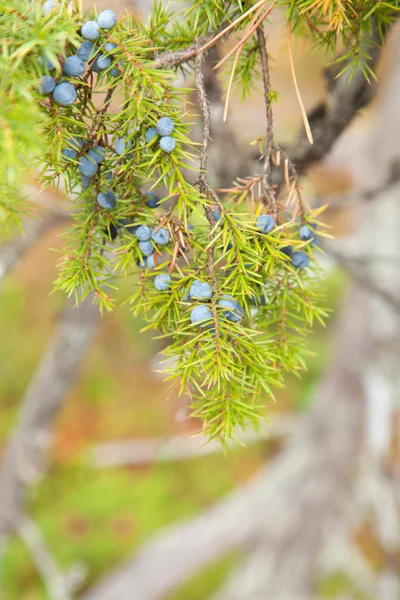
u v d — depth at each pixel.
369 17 0.77
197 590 3.14
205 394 0.74
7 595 2.93
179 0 0.78
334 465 2.46
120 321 3.94
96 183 0.73
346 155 2.44
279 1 0.75
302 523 2.45
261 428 0.75
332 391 2.56
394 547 2.77
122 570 2.62
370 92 0.87
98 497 3.39
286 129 1.30
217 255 0.74
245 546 2.77
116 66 0.72
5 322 4.21
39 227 1.78
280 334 0.76
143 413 3.78
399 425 2.55
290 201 0.77
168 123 0.71
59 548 3.16
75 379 2.45
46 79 0.70
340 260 1.59
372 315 2.41
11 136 0.68
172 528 3.02
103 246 0.74
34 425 2.38
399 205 2.33
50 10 0.70
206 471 3.56
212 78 0.93
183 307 0.73
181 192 0.72
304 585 2.50
